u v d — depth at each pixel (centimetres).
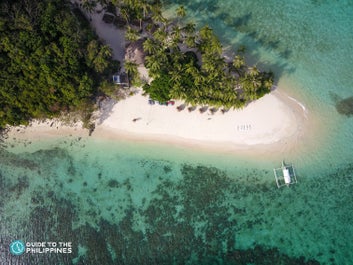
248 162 5334
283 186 5312
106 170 5381
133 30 5044
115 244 5284
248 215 5300
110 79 5250
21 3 4653
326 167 5331
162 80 4981
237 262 5241
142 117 5372
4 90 4703
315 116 5388
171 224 5297
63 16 4719
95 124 5388
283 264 5234
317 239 5262
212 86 4956
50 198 5375
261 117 5362
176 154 5359
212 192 5319
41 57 4566
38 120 5362
